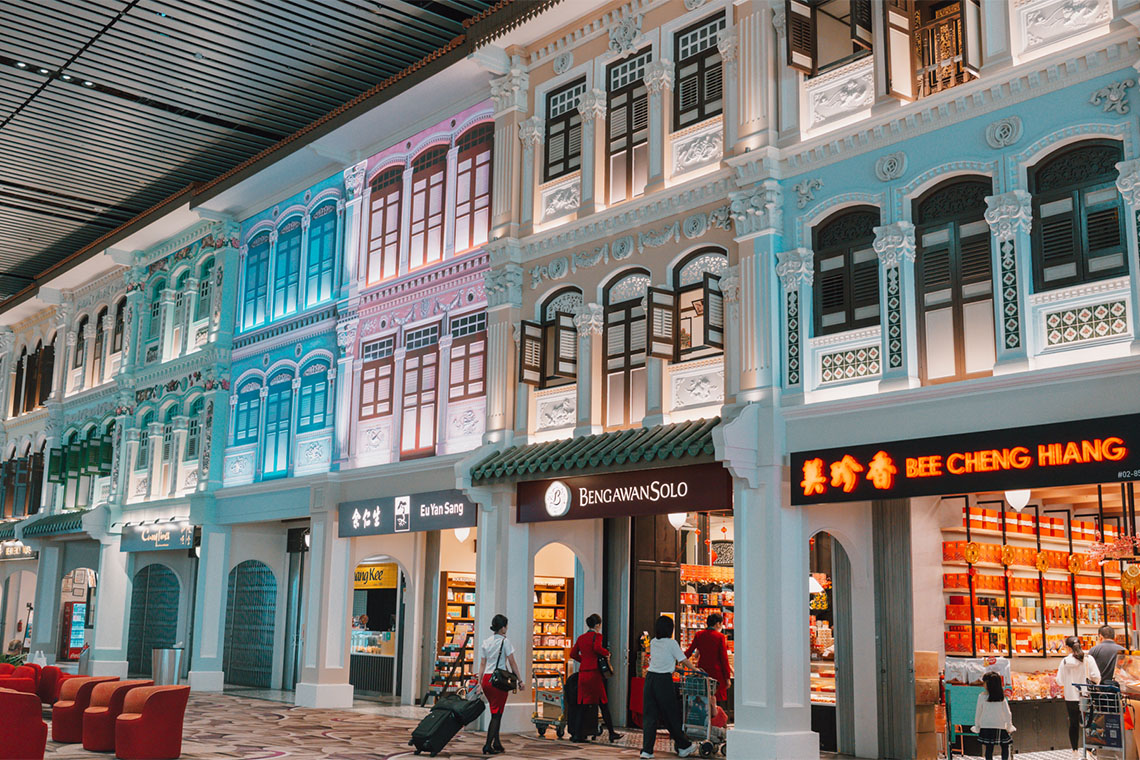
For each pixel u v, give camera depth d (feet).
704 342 42.19
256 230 75.66
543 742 45.19
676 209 45.57
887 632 41.81
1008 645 44.65
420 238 61.05
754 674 38.93
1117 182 32.12
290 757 39.06
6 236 89.51
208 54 57.41
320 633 60.39
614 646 51.39
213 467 73.67
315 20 54.03
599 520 52.47
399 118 61.72
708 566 55.47
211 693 69.15
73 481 94.17
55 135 67.77
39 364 104.17
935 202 37.42
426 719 40.63
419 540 64.75
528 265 52.65
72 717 42.63
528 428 51.16
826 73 40.93
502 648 41.75
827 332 39.52
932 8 38.55
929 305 36.76
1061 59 33.55
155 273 86.28
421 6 53.78
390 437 60.18
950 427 35.12
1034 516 47.75
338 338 64.85
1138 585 42.27
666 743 44.80
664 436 42.80
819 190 40.32
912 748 40.52
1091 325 32.42
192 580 79.66
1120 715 35.42
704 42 46.42
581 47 51.88
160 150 70.74
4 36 55.26
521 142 54.29
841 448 37.83
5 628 105.29
